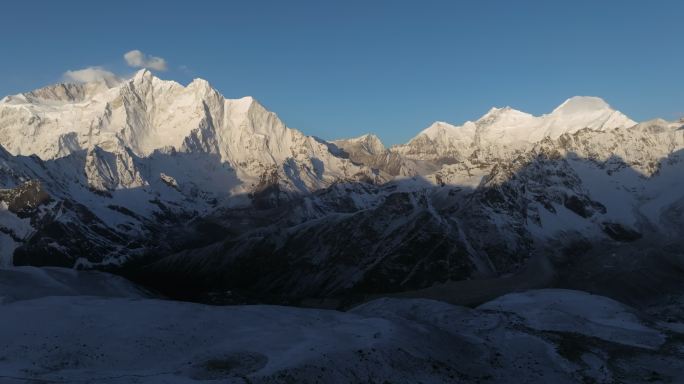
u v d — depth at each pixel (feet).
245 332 303.27
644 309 611.47
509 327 376.07
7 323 288.10
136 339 279.28
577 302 458.09
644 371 312.09
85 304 323.98
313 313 360.69
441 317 393.70
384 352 276.62
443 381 273.13
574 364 314.96
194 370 252.01
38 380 230.07
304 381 245.24
